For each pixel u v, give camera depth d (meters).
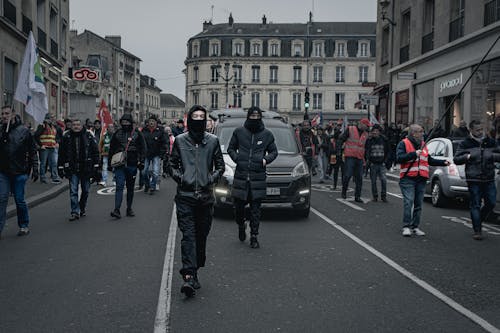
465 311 5.22
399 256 7.62
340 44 84.06
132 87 93.31
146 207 12.51
